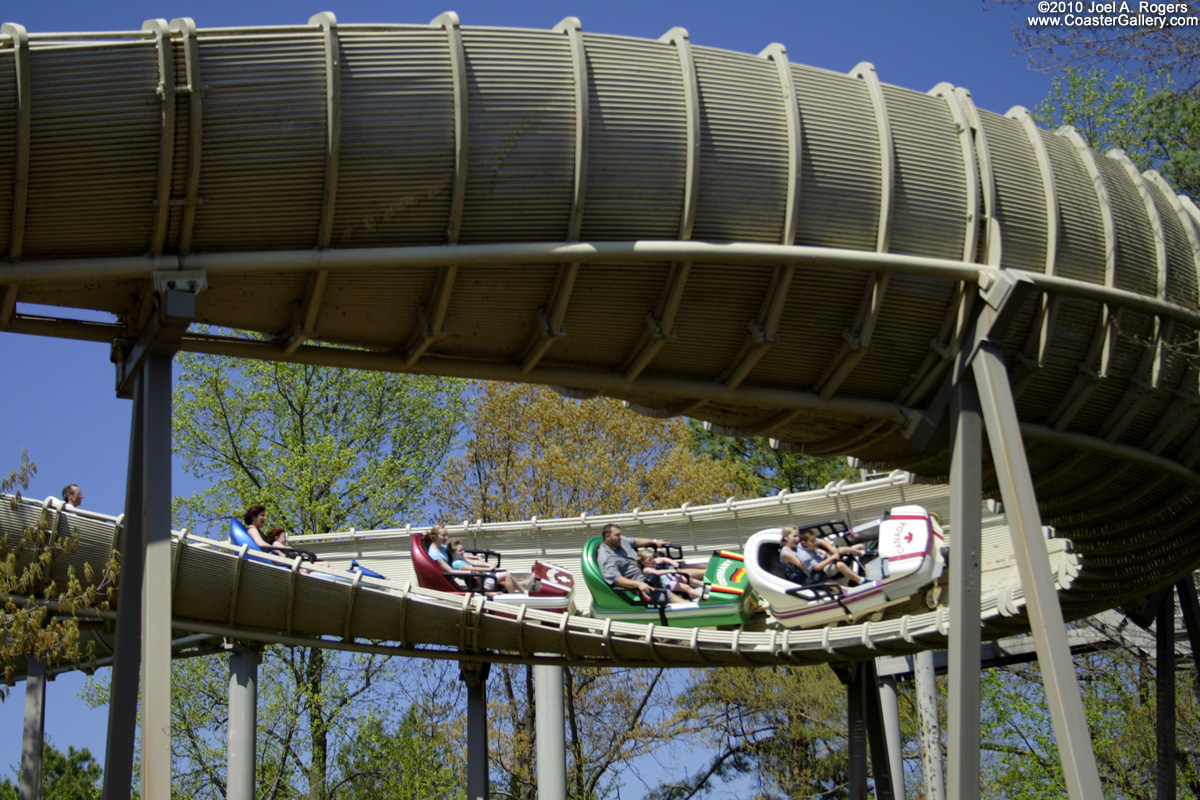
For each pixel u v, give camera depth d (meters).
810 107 12.66
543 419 34.06
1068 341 14.38
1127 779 25.14
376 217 11.12
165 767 9.80
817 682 31.14
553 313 12.27
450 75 10.99
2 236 10.12
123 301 11.01
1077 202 14.23
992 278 13.20
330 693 28.33
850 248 12.95
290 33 10.41
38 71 9.62
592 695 32.66
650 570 19.05
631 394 14.01
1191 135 26.66
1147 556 17.83
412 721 30.09
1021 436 14.58
